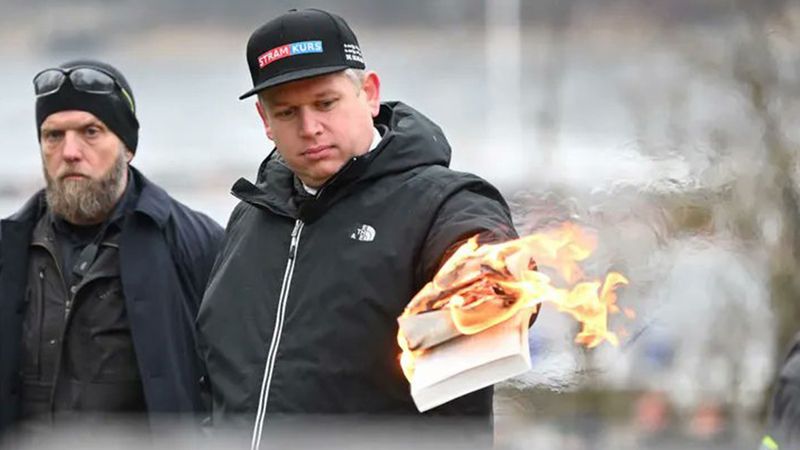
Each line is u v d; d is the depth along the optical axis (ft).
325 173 44.47
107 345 58.08
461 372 38.34
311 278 44.34
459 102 344.49
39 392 58.65
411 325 38.88
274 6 572.51
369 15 506.07
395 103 47.67
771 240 110.42
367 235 43.93
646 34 128.36
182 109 369.30
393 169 44.57
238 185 46.75
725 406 105.70
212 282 47.19
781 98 115.14
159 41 558.15
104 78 59.62
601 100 128.36
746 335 108.68
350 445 28.17
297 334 44.06
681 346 107.04
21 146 312.29
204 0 563.89
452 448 28.45
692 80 117.50
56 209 59.21
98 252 59.06
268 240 45.88
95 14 575.79
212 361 45.85
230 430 44.09
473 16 476.95
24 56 556.10
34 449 33.55
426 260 43.04
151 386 57.26
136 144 61.31
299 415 43.34
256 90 44.52
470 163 240.12
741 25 119.24
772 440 39.47
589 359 97.91
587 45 152.05
